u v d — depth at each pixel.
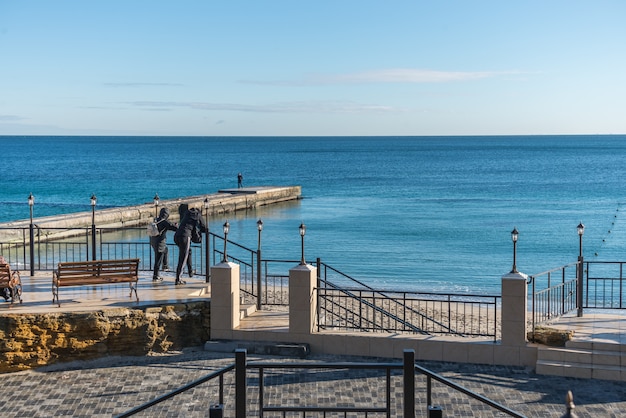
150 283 18.69
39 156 188.25
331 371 14.77
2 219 54.97
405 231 47.41
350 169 134.00
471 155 198.12
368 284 30.56
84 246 38.53
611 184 90.38
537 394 13.46
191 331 16.53
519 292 14.91
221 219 55.28
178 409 12.94
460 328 20.73
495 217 55.50
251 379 14.34
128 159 174.75
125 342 15.87
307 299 15.91
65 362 15.50
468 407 12.84
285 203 69.25
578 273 16.70
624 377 14.08
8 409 13.06
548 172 118.50
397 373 14.60
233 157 191.25
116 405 13.22
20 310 15.66
